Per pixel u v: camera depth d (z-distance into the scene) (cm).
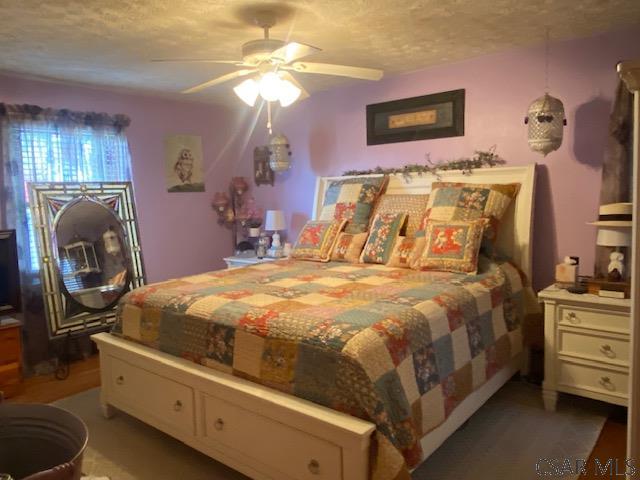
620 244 263
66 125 382
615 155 290
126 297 273
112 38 287
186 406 229
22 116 356
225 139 511
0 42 290
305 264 350
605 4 253
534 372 321
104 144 407
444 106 369
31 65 339
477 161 350
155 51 315
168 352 242
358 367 171
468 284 265
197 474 226
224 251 519
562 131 303
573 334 263
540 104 299
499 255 316
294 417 181
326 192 409
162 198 460
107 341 269
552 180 326
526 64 329
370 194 376
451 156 371
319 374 182
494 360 255
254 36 290
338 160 441
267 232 505
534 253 337
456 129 364
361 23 273
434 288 252
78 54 317
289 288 264
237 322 212
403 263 317
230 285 273
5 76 356
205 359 224
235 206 518
